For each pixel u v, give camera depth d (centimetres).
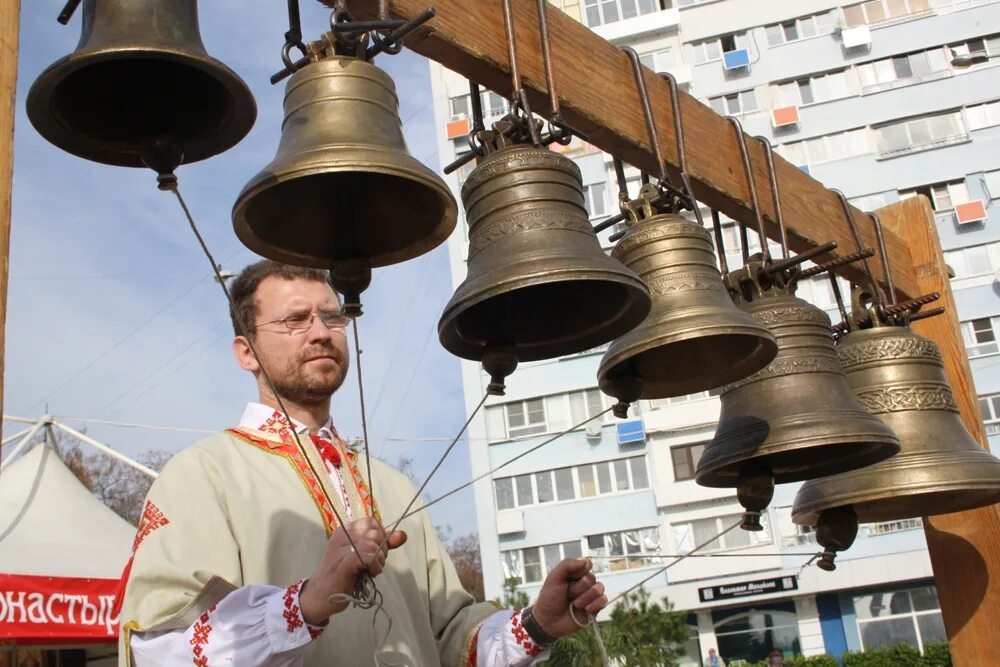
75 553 629
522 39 287
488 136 254
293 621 200
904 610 2478
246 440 269
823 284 2480
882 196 2638
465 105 2797
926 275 465
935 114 2670
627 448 2572
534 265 221
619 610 1392
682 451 2552
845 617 2495
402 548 281
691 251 281
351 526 203
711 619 2567
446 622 285
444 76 2822
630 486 2559
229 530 243
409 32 221
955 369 454
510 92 287
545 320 260
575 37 306
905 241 472
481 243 238
